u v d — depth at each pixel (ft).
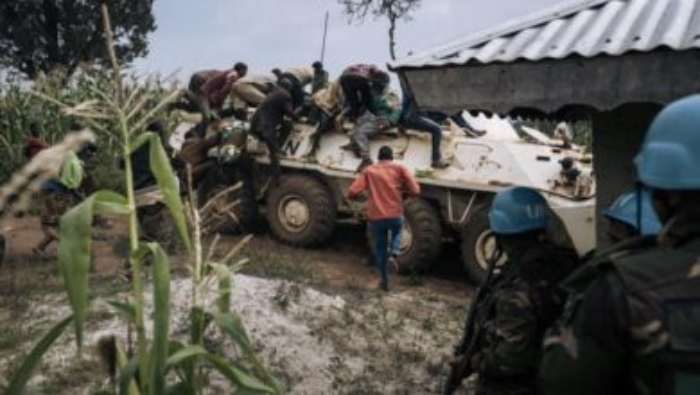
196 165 38.40
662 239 6.26
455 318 27.30
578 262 10.99
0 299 25.66
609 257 6.24
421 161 34.45
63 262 8.57
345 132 37.22
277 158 37.78
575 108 16.47
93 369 19.42
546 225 10.99
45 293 26.61
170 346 10.09
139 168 27.50
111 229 36.24
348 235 40.68
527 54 12.56
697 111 6.24
